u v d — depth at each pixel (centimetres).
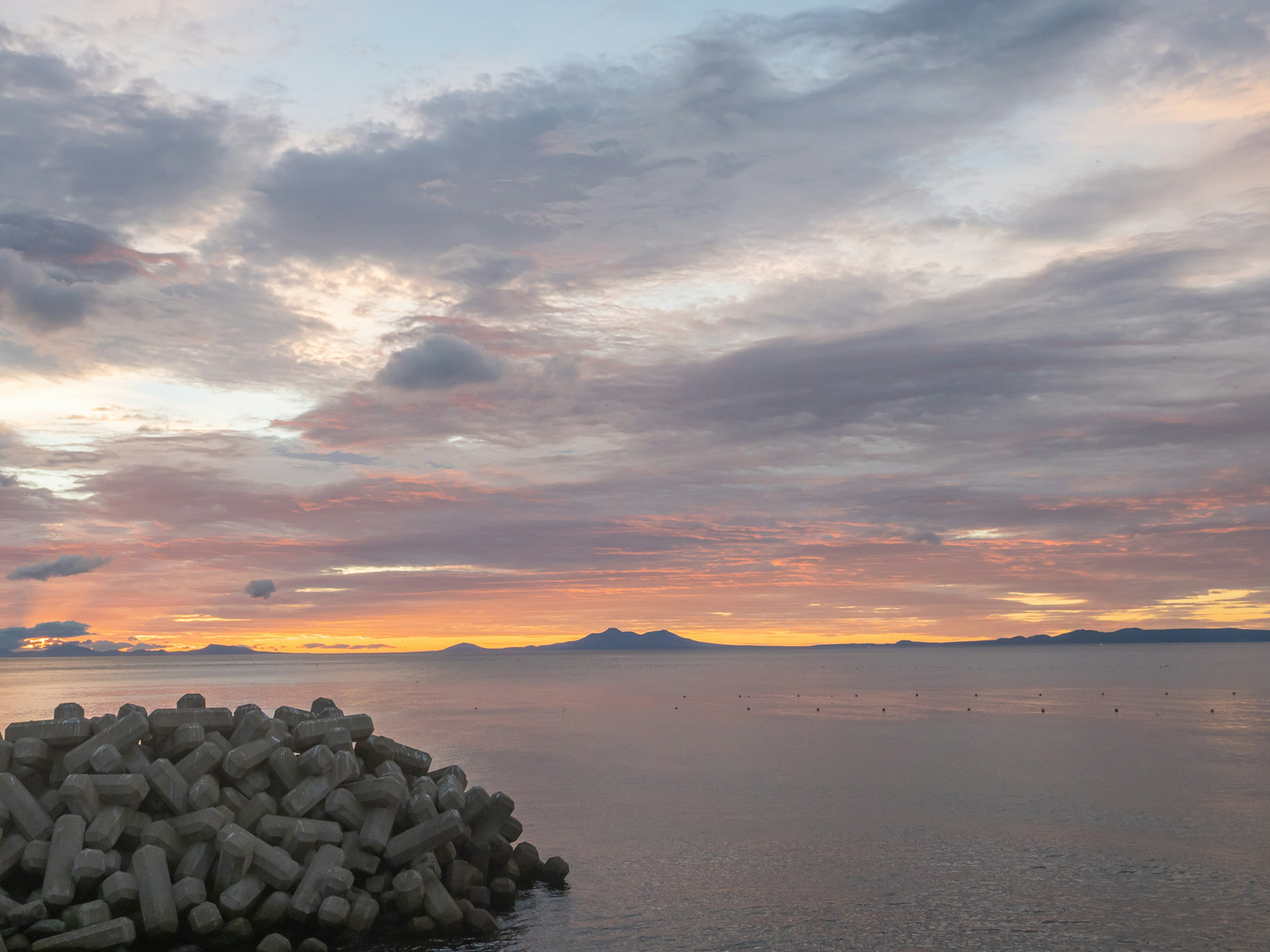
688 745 5184
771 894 2130
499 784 3712
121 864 1697
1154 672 16262
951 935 1855
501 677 18250
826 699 9712
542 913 1989
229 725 2088
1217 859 2411
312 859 1812
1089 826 2830
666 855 2494
